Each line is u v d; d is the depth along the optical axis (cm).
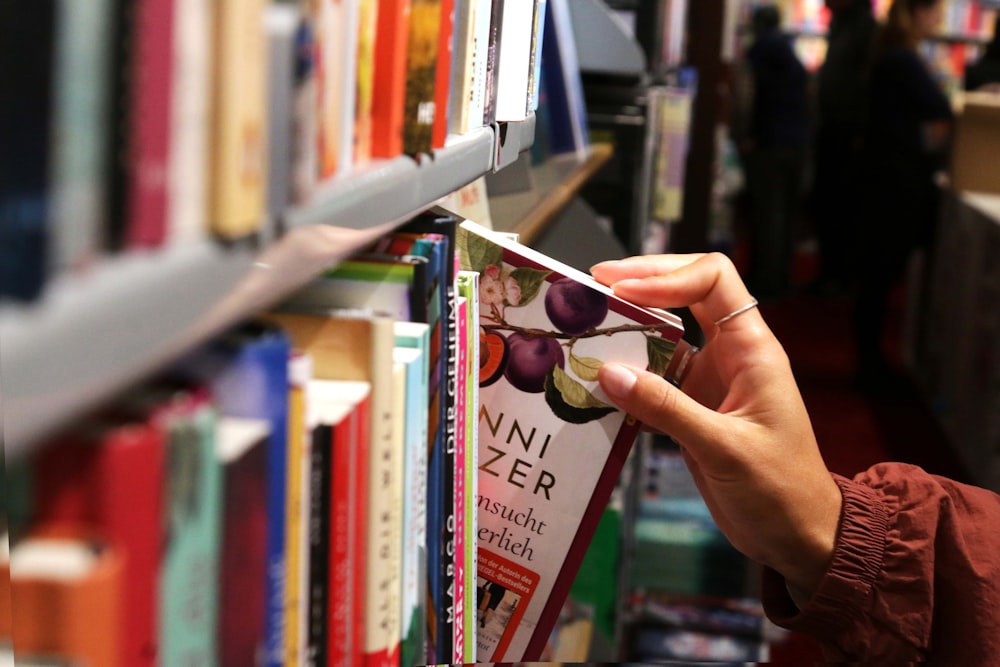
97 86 32
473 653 98
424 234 84
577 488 106
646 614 270
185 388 42
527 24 118
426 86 73
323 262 53
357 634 64
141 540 37
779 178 691
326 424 57
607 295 104
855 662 109
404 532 72
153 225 35
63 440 36
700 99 491
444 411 84
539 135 214
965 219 489
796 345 604
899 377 563
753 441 103
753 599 284
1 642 36
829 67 694
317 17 52
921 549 107
